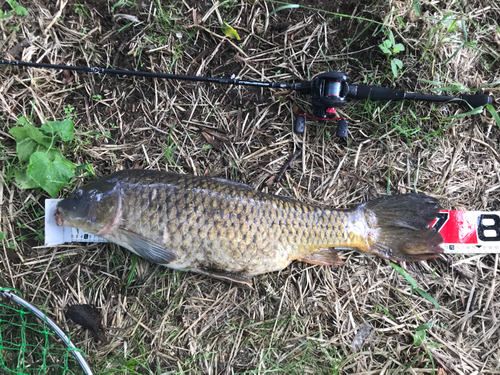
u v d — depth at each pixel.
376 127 0.83
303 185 0.83
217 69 0.83
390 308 0.82
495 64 0.85
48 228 0.79
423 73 0.83
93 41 0.81
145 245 0.72
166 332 0.79
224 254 0.71
